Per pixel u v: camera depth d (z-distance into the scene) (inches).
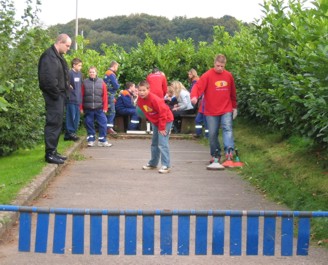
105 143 595.8
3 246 247.6
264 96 524.7
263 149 494.3
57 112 426.0
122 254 239.8
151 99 425.4
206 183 388.8
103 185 376.5
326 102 303.7
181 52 804.6
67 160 469.1
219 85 451.2
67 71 431.5
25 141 481.7
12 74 435.8
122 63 794.2
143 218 196.1
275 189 350.9
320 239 256.5
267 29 445.4
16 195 314.2
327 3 342.3
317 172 364.8
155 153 441.1
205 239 196.2
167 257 236.8
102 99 591.2
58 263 228.7
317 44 315.6
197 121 670.5
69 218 291.0
